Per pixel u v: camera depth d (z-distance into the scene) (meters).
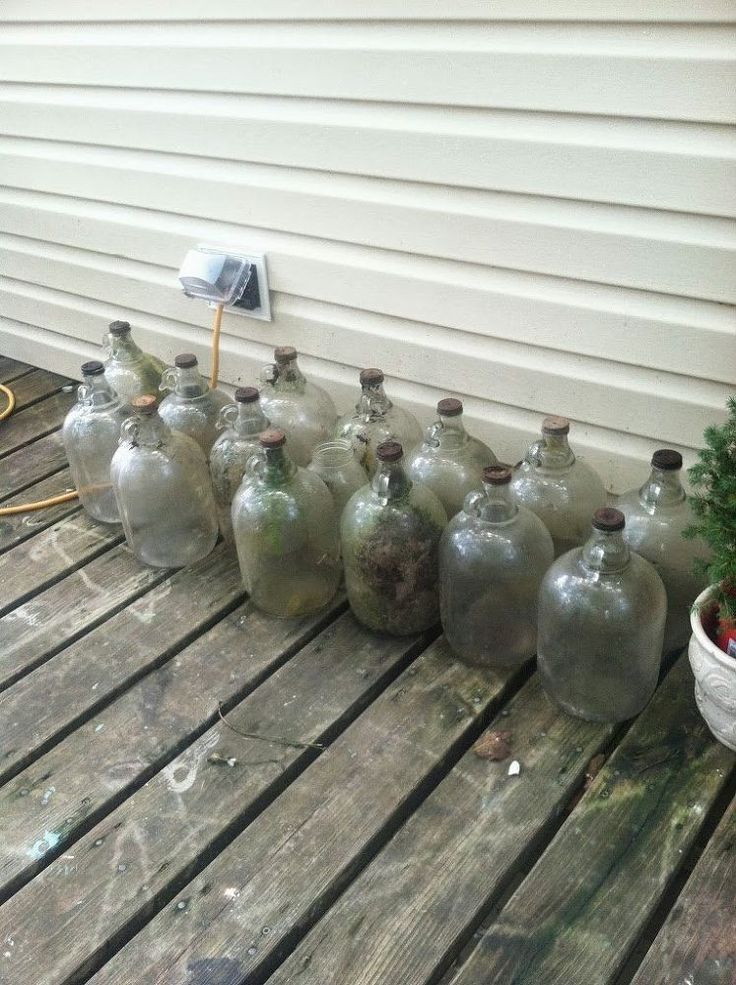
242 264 1.97
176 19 1.83
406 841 1.25
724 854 1.19
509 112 1.50
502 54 1.46
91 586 1.77
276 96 1.76
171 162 2.02
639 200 1.43
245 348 2.12
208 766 1.38
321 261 1.86
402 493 1.48
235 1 1.73
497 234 1.60
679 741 1.35
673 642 1.50
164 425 1.73
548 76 1.43
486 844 1.23
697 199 1.38
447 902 1.17
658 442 1.59
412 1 1.51
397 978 1.10
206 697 1.50
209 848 1.27
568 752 1.35
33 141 2.26
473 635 1.47
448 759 1.37
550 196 1.51
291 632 1.61
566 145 1.46
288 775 1.37
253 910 1.18
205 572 1.78
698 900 1.14
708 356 1.47
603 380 1.60
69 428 1.88
